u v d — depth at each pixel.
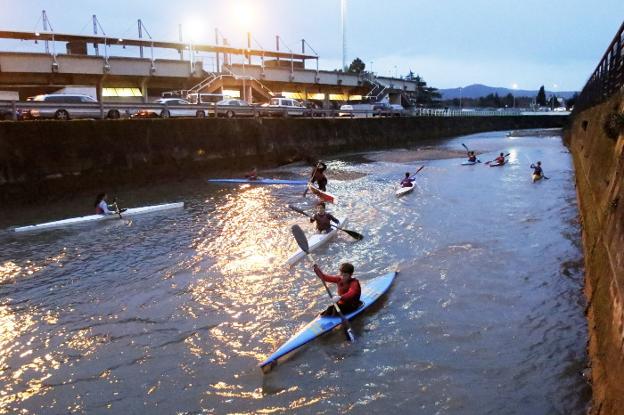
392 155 37.00
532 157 33.12
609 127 10.62
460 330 7.77
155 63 47.28
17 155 17.77
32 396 6.39
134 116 26.70
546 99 148.50
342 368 6.82
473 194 19.11
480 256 11.20
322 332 7.56
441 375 6.56
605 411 4.83
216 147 26.31
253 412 5.94
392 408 5.92
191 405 6.12
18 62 39.22
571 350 6.96
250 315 8.58
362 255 11.66
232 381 6.61
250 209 17.33
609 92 16.94
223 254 12.02
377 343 7.47
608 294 6.25
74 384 6.65
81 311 8.93
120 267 11.25
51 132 18.78
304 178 25.31
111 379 6.75
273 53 59.31
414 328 7.90
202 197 19.81
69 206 18.22
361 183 22.94
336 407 5.98
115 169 21.17
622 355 4.82
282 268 10.91
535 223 13.97
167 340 7.78
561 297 8.77
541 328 7.69
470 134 66.44
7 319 8.64
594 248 8.56
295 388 6.40
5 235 14.20
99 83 45.06
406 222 14.65
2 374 6.91
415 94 90.88
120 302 9.28
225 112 30.88
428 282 9.78
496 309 8.45
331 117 39.16
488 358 6.92
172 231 14.32
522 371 6.55
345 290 8.25
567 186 20.47
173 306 9.03
